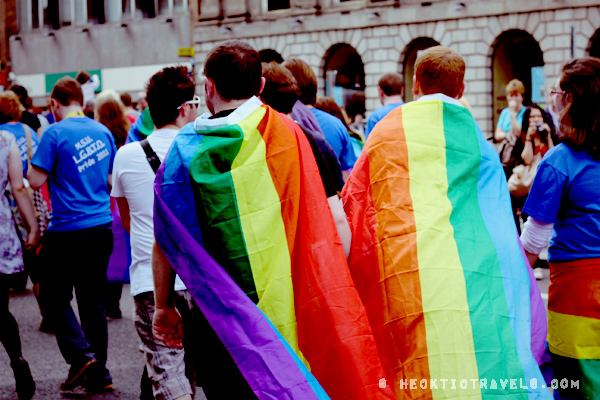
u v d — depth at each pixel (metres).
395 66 23.48
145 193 3.74
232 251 2.62
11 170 4.97
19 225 7.93
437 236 2.84
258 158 2.67
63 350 5.07
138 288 3.67
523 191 7.41
